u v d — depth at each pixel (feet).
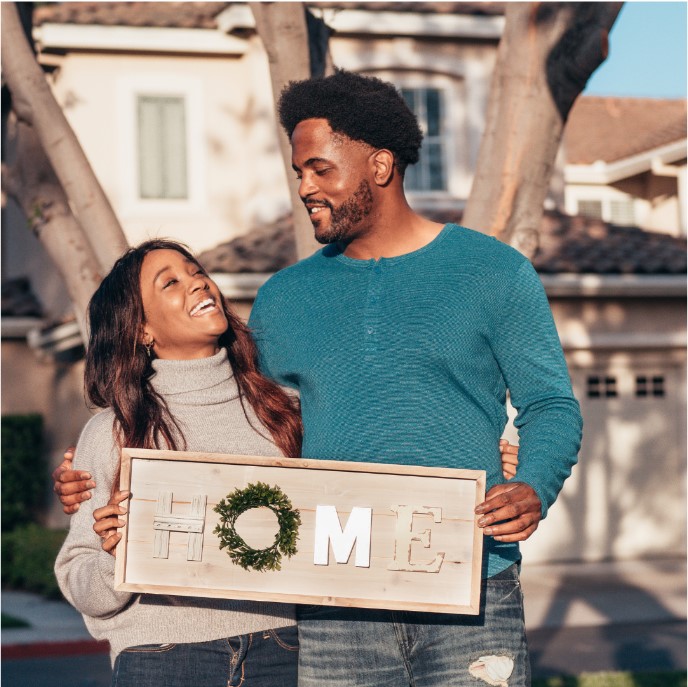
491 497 9.17
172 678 10.03
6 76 18.25
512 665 9.75
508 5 16.49
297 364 10.43
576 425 9.71
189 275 11.14
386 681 9.93
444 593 9.59
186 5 47.01
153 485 9.95
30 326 46.42
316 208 10.32
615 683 24.06
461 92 47.50
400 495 9.72
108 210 18.15
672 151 56.75
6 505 44.06
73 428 46.34
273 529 9.88
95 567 10.04
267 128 45.06
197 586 9.82
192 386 10.91
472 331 9.85
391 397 9.82
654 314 42.80
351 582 9.71
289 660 10.46
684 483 43.86
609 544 43.39
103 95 45.27
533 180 16.44
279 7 16.63
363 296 10.20
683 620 32.83
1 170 19.51
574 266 41.04
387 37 46.44
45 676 28.14
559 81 16.06
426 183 47.16
